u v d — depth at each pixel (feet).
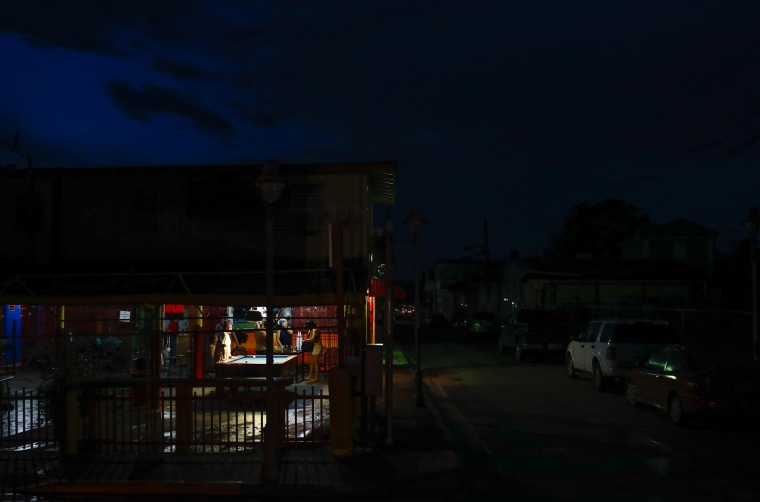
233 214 61.93
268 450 31.73
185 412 36.78
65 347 38.99
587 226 194.08
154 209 62.44
